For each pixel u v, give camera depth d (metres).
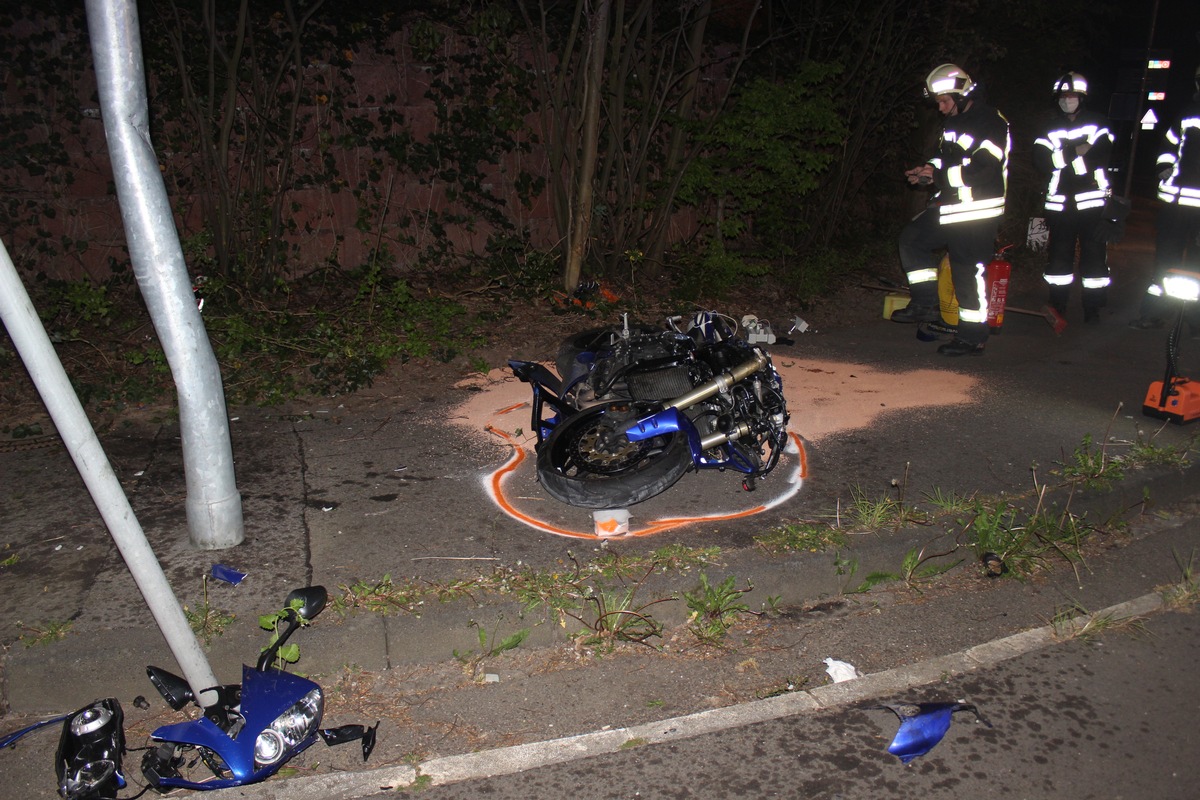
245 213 8.53
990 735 3.38
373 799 3.10
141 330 7.54
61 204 7.93
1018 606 4.29
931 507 4.87
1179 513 5.21
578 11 8.45
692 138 9.33
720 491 5.11
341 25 8.57
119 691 3.61
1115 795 3.08
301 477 5.30
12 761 3.29
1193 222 8.05
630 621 4.02
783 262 10.58
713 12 9.71
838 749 3.31
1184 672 3.77
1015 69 13.73
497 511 4.86
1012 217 13.29
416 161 9.20
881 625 4.14
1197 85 7.82
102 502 2.97
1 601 3.94
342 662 3.77
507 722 3.49
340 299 8.53
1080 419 6.27
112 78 3.55
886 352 8.04
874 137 11.13
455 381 7.12
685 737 3.38
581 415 4.77
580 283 9.01
